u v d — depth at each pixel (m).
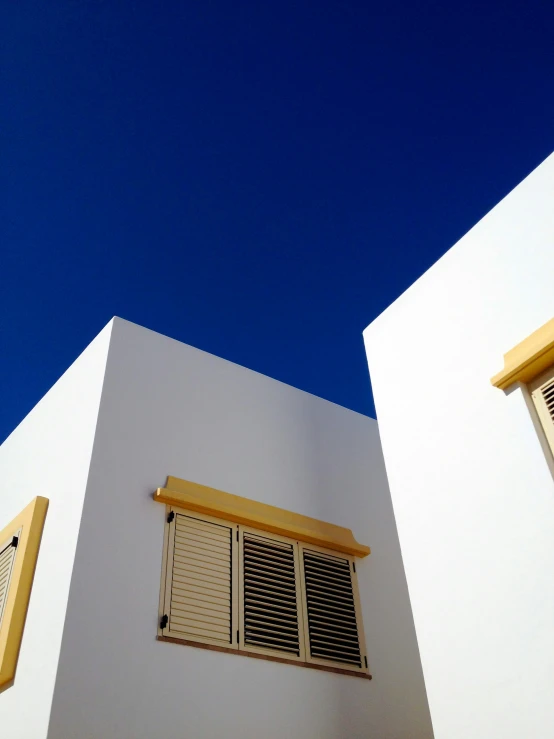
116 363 7.19
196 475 7.04
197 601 6.28
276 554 7.13
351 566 7.67
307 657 6.68
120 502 6.32
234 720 5.89
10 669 5.75
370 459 8.95
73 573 5.68
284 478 7.79
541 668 4.55
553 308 5.54
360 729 6.60
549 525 4.86
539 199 6.00
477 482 5.48
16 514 7.43
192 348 8.01
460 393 5.96
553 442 5.13
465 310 6.28
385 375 6.82
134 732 5.32
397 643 7.46
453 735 4.85
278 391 8.55
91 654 5.42
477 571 5.20
